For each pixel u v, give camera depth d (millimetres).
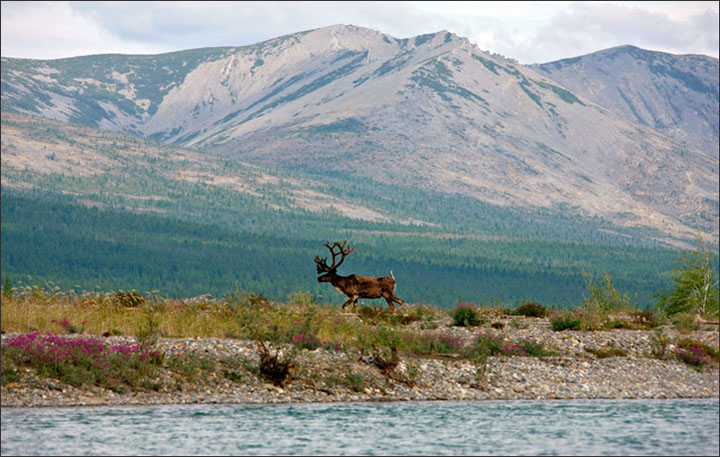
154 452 49219
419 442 54438
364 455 50562
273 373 71125
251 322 86875
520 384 77250
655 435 57844
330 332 88812
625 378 82500
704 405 71688
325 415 62156
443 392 73188
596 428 60062
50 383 63375
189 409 62031
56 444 50031
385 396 70750
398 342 83750
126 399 63406
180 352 72500
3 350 65688
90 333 80875
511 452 52312
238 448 51125
